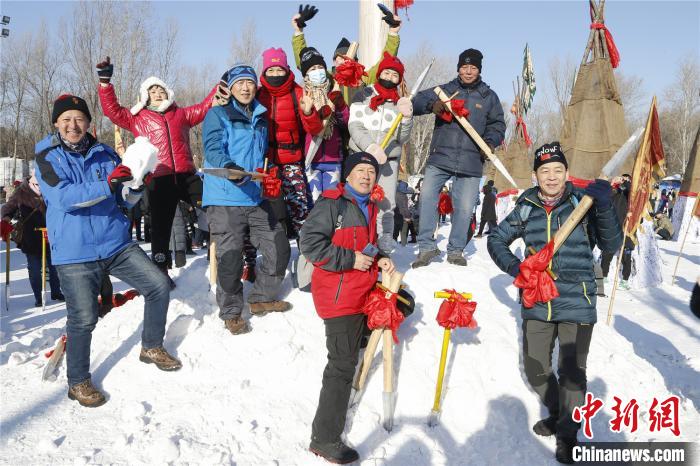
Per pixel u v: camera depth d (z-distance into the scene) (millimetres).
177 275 5000
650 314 6770
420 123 41062
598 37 9430
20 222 6504
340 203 3102
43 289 6258
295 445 3088
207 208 3959
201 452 2930
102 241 3375
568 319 3137
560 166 3191
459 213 5180
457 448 3252
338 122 4555
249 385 3521
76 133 3266
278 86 4188
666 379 4469
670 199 24469
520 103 19922
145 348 3680
